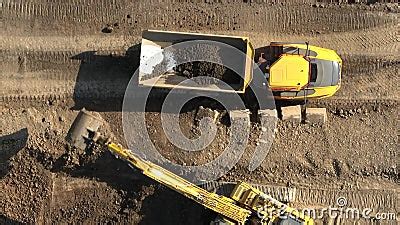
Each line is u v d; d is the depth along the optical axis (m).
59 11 17.94
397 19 18.09
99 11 17.98
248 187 16.89
